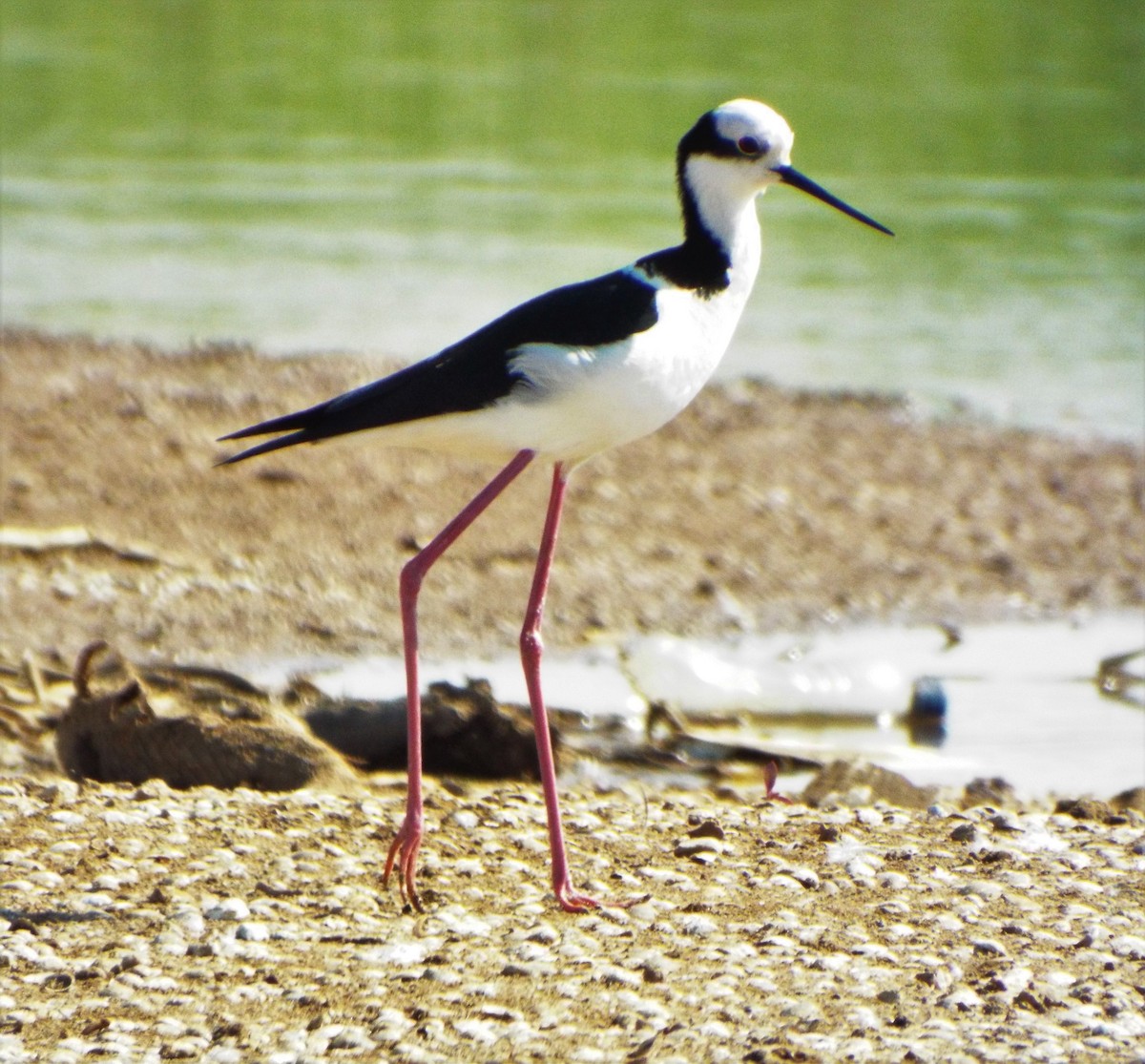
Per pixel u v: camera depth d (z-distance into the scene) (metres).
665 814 8.84
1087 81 36.31
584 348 7.62
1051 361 20.62
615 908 7.38
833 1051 6.11
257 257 23.53
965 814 8.88
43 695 10.67
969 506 15.97
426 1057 6.04
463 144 30.28
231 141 30.17
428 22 42.41
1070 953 7.05
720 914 7.39
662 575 13.93
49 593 12.62
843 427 18.06
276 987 6.55
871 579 14.17
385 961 6.80
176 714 9.52
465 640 12.51
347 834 8.23
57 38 39.12
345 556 13.80
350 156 29.36
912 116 32.44
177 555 13.52
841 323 21.92
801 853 8.18
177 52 38.16
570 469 8.16
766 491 15.99
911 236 25.64
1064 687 12.09
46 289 21.66
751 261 8.23
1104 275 23.98
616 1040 6.20
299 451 15.70
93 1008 6.35
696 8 44.97
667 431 17.55
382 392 7.75
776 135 8.12
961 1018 6.42
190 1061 6.00
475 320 20.77
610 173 28.39
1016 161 29.59
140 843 7.93
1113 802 9.38
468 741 10.02
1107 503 16.20
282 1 45.25
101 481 14.77
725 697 11.66
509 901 7.50
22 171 27.69
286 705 10.27
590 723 10.92
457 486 15.39
